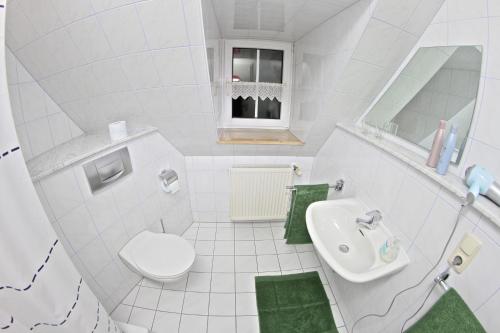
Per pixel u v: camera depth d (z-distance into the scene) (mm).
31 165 1146
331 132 1900
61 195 1156
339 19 1343
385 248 1104
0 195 604
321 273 1957
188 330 1522
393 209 1190
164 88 1447
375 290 1271
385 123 1401
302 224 2066
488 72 828
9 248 637
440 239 899
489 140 815
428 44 1122
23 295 689
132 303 1654
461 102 936
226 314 1627
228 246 2215
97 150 1331
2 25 561
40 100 1319
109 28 1103
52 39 1101
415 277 1004
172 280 1433
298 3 1211
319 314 1639
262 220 2529
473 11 885
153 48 1210
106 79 1350
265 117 2430
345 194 1706
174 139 1977
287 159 2305
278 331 1529
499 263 688
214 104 1652
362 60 1273
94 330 976
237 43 2148
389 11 1047
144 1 1012
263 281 1866
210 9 1258
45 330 784
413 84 1216
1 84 584
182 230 2357
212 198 2430
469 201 762
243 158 2264
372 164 1385
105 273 1479
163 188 1963
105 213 1429
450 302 809
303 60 1960
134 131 1684
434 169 972
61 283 804
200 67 1317
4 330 683
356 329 1434
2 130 596
